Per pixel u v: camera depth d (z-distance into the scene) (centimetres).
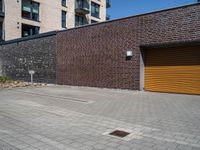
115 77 1548
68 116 766
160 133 589
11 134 574
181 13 1238
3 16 2741
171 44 1298
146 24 1381
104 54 1609
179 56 1305
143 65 1441
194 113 802
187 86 1277
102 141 533
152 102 1030
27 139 540
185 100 1080
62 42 1925
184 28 1226
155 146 502
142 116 764
